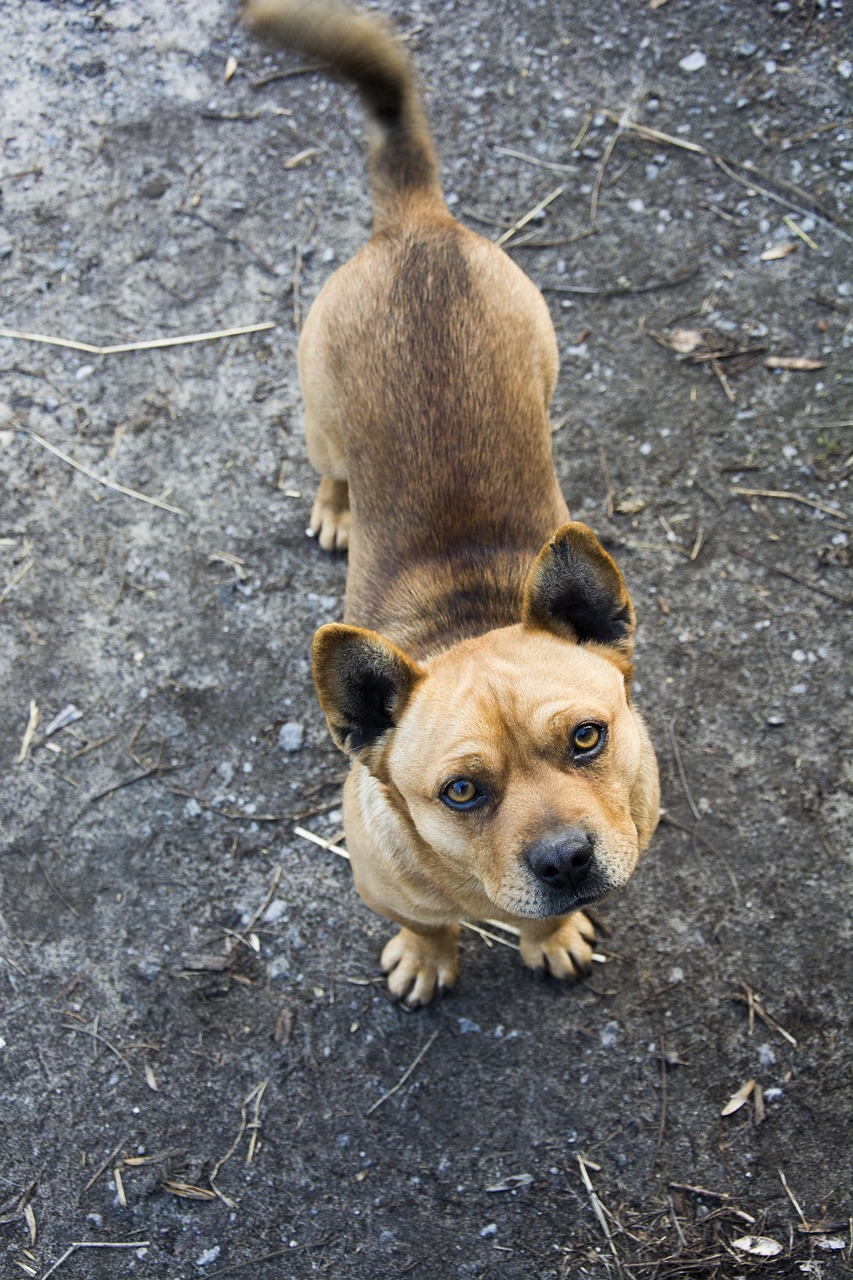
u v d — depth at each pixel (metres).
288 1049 1.07
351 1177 1.02
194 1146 1.04
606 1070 1.04
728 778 1.12
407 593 0.98
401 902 0.95
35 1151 1.04
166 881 1.12
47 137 1.43
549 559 0.87
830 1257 0.98
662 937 1.08
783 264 1.30
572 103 1.39
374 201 1.12
